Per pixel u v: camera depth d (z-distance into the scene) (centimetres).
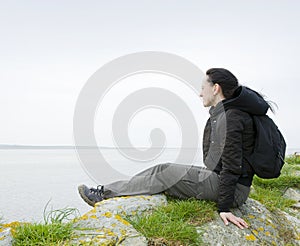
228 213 290
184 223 272
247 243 274
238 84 309
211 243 262
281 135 305
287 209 442
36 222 245
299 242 311
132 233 243
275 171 290
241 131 284
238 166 283
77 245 223
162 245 242
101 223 254
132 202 296
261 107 292
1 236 223
